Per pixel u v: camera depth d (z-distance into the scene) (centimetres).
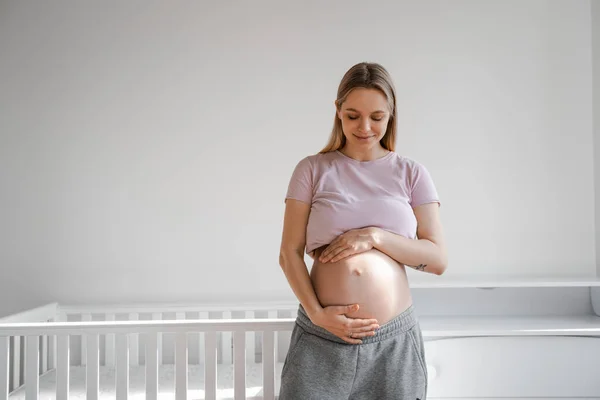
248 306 241
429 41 251
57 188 252
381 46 252
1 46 253
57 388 159
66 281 250
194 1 254
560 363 193
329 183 130
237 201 251
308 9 253
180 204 251
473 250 246
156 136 252
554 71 248
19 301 249
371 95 122
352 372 122
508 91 249
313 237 127
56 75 253
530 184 247
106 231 251
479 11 251
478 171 248
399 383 122
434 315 239
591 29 247
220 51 253
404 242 124
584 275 244
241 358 159
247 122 252
